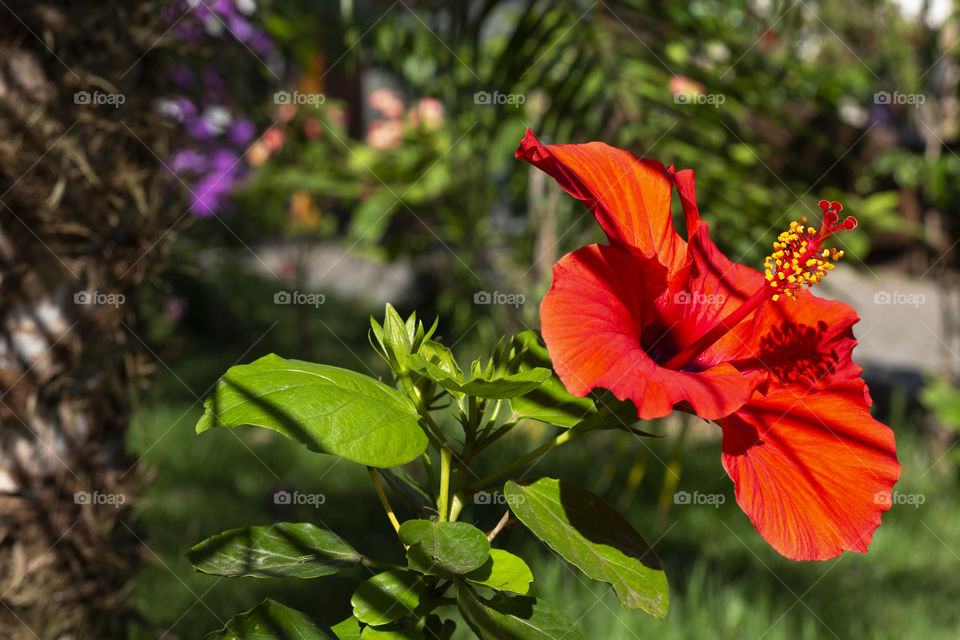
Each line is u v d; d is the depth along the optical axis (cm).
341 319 349
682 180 69
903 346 339
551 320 61
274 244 344
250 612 60
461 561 59
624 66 144
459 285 243
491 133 155
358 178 239
